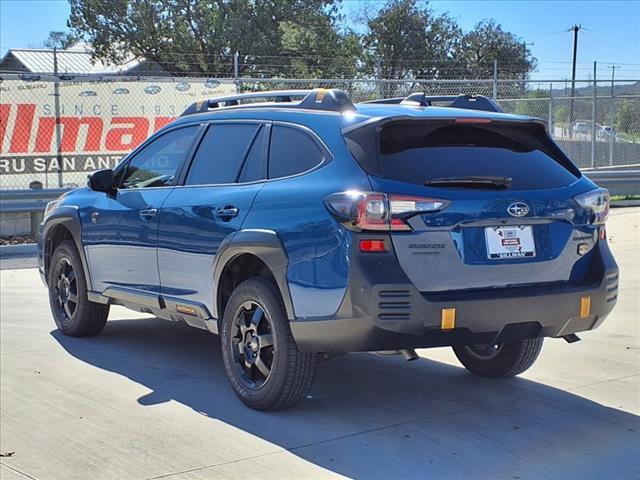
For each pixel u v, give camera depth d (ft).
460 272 15.25
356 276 14.84
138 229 20.42
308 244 15.61
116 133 54.65
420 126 16.25
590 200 16.76
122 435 16.11
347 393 18.61
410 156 15.75
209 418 16.97
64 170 53.62
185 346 23.06
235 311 17.40
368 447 15.33
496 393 18.57
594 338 23.34
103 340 23.72
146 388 19.11
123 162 22.21
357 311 14.87
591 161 64.80
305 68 128.88
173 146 20.72
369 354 22.15
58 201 24.41
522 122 17.01
